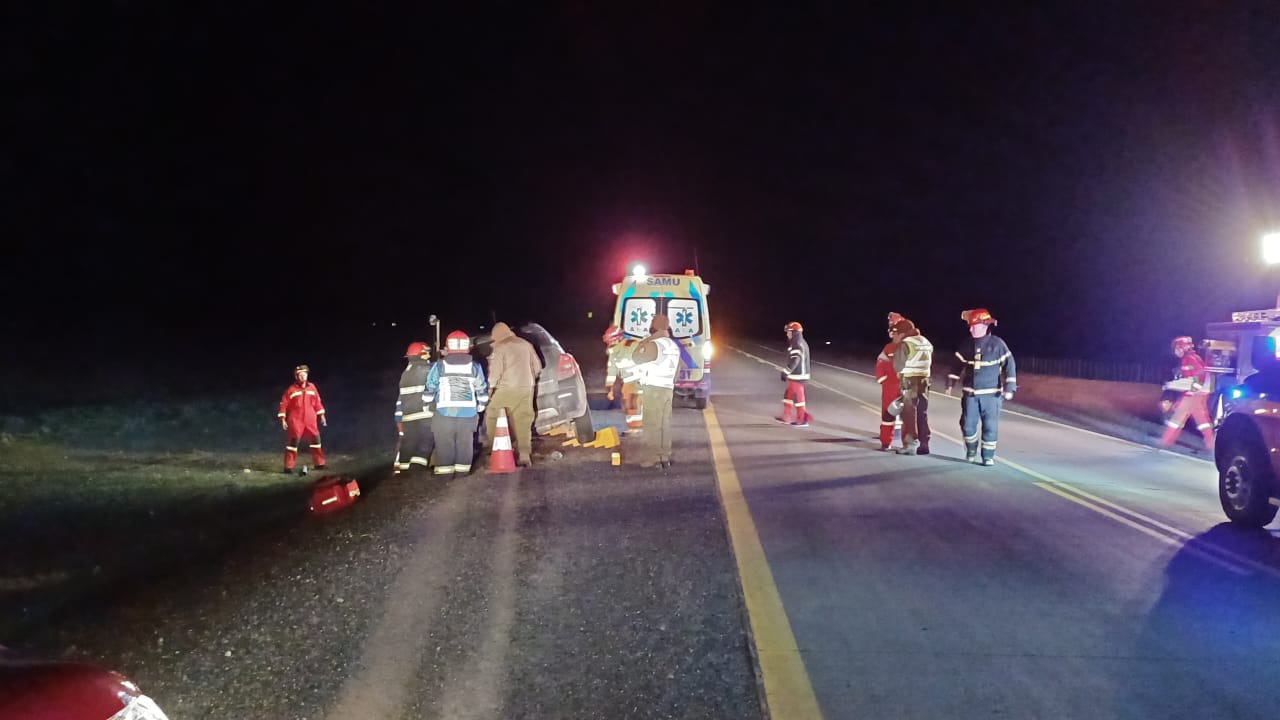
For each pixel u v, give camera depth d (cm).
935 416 1827
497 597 643
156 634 612
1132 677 505
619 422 1555
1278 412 824
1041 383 2867
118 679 293
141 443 1836
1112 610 613
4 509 1135
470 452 1111
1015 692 485
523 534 810
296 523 967
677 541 777
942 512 895
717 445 1323
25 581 812
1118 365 2905
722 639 557
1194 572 704
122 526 1035
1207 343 1483
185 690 512
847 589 649
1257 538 821
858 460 1206
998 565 712
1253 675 509
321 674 526
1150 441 1561
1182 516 915
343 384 3028
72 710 266
